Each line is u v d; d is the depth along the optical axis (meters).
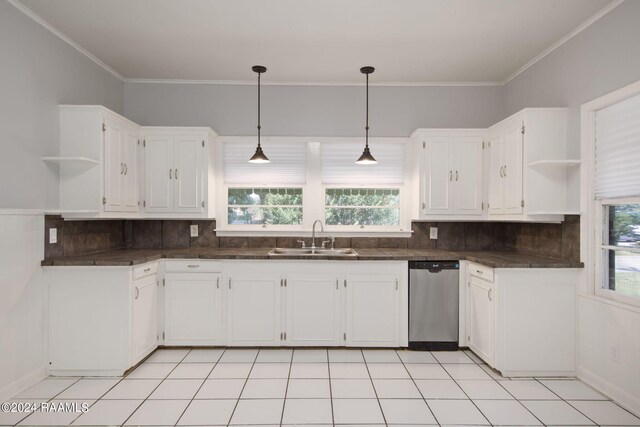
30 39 2.74
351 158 4.14
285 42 3.19
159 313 3.42
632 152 2.49
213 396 2.56
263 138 4.09
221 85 4.09
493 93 4.12
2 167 2.51
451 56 3.45
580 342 2.88
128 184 3.50
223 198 4.11
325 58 3.50
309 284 3.44
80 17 2.80
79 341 2.87
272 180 4.13
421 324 3.44
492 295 2.97
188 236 4.09
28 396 2.55
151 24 2.90
